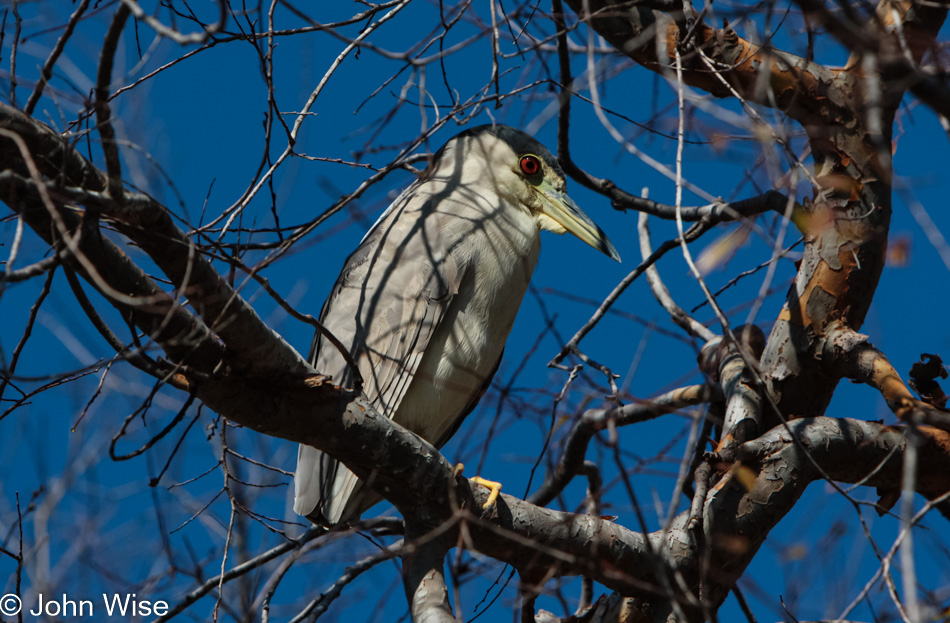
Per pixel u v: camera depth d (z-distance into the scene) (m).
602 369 8.14
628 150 6.03
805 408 8.00
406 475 6.84
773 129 6.21
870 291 7.86
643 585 6.53
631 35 7.90
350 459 6.84
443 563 6.95
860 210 7.71
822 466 7.64
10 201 5.02
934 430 7.66
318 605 8.09
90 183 5.67
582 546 7.16
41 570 8.01
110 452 5.50
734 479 7.65
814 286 7.89
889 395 7.30
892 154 7.70
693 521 7.20
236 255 6.02
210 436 8.01
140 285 5.89
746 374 8.05
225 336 6.02
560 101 7.53
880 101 6.68
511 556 7.23
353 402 6.65
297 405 6.57
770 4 6.14
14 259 4.52
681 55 7.51
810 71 7.64
